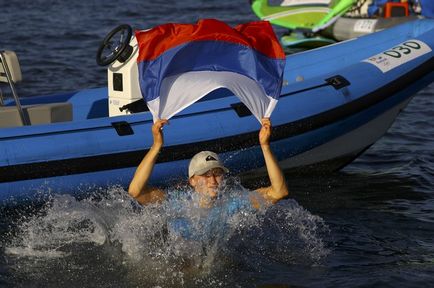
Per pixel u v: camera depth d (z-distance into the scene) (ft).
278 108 68.39
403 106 76.28
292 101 69.21
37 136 61.00
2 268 50.37
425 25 81.30
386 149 82.33
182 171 65.10
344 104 70.59
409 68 74.33
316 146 71.41
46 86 109.29
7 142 60.03
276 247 53.47
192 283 47.75
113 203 58.85
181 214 50.90
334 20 140.26
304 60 83.35
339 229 58.49
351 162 76.79
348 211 63.36
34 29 159.02
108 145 62.18
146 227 51.90
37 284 48.11
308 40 145.07
